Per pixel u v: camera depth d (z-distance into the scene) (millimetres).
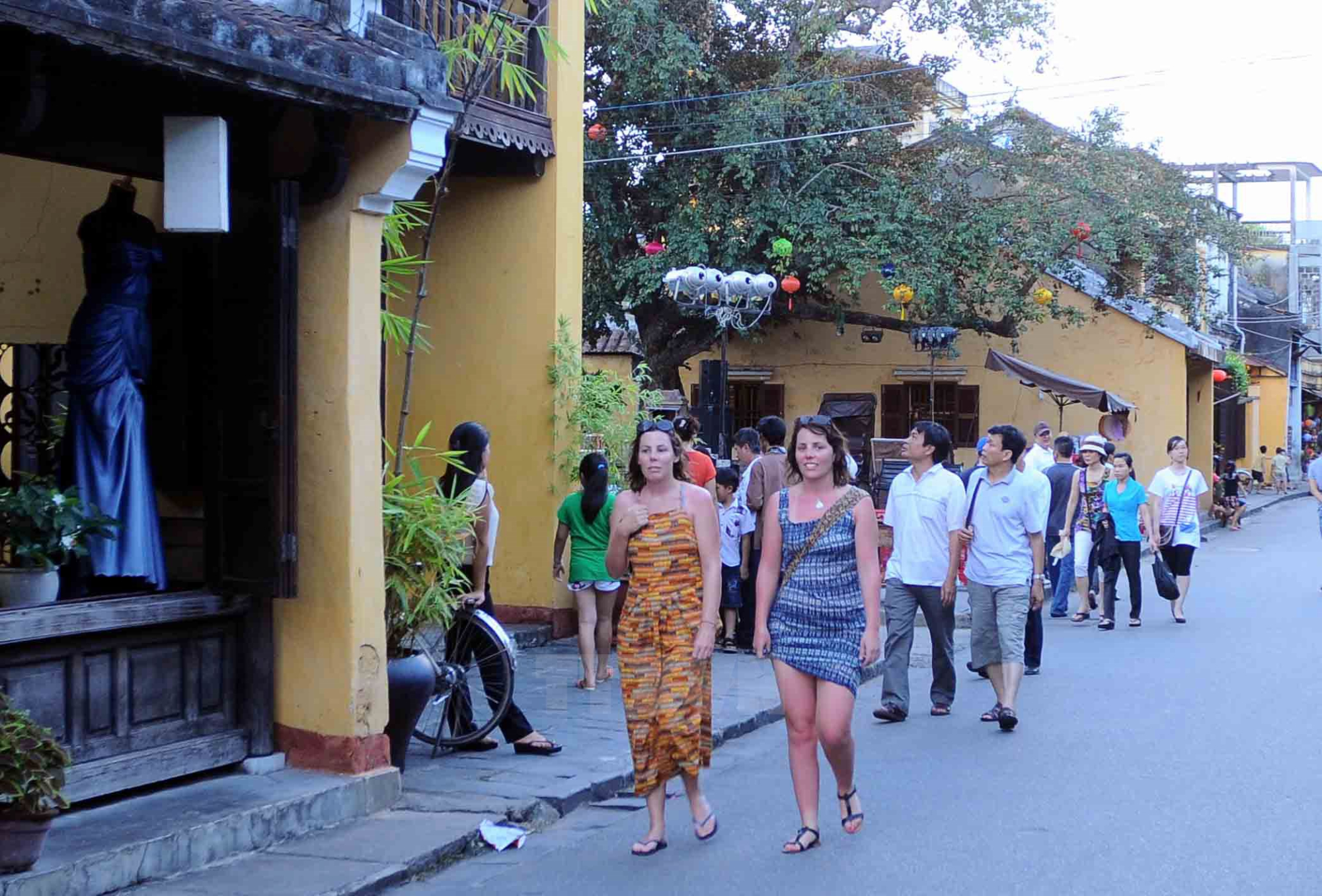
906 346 27922
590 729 8711
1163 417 26562
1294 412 45969
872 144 21641
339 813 6457
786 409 28594
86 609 5816
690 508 6195
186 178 5980
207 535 6590
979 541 9062
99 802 6070
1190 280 24656
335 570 6680
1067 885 5578
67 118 5922
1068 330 27156
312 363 6734
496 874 5969
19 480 7719
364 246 6730
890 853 6074
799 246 20969
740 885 5668
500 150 11836
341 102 6074
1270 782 7305
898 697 9312
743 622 12289
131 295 6438
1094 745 8336
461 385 12562
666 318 22859
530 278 12328
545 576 12305
